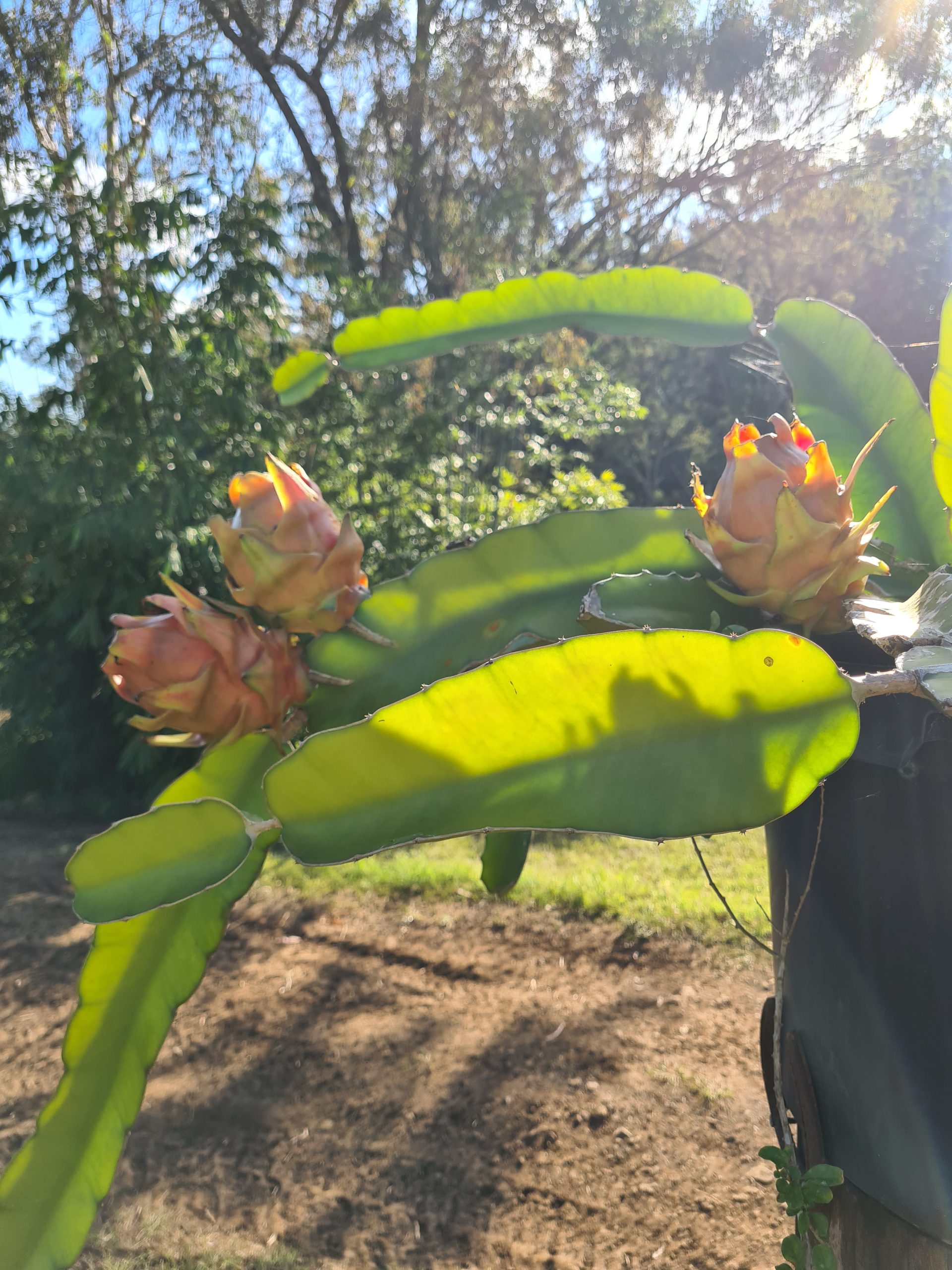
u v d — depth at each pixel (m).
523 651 0.60
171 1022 0.85
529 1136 2.71
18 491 5.25
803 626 0.81
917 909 0.83
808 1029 1.05
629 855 4.82
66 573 5.39
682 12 11.50
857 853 0.89
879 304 13.94
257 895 4.48
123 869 0.69
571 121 11.83
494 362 7.46
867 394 1.10
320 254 6.63
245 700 0.77
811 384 1.14
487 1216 2.45
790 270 14.66
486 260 9.92
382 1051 3.16
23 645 5.96
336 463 6.05
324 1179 2.58
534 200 10.93
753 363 1.52
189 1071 3.10
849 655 0.92
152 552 5.07
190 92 8.33
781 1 11.54
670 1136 2.69
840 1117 0.99
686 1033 3.18
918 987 0.83
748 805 0.61
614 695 0.61
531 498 6.54
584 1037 3.18
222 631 0.77
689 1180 2.52
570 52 11.53
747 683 0.60
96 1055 0.84
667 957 3.68
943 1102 0.82
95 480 5.08
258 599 0.80
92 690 5.72
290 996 3.55
